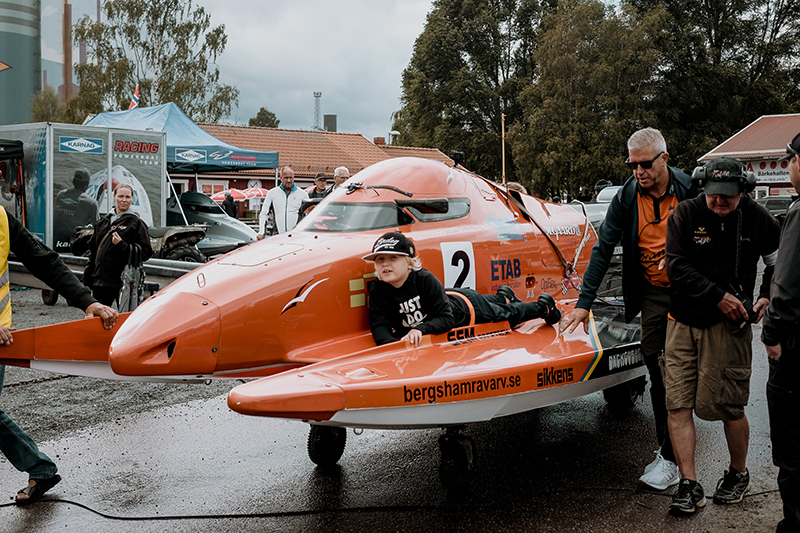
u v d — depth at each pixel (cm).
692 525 313
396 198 416
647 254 366
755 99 3788
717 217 317
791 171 264
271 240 400
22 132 1143
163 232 985
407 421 299
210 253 1297
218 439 449
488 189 491
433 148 4328
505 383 323
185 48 3183
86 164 1127
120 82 3039
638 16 3494
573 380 357
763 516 320
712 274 321
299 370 298
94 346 363
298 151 3375
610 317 471
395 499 350
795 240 256
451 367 317
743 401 323
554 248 512
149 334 311
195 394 565
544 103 3375
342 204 418
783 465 272
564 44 3431
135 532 313
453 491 344
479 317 379
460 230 438
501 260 459
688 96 3588
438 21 4294
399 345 336
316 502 347
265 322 334
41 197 1115
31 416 498
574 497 349
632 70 3309
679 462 330
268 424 483
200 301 326
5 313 340
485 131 4106
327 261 361
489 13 4181
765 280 325
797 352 263
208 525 321
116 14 3105
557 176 3362
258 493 359
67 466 397
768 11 3941
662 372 361
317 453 389
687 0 3759
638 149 348
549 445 432
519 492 357
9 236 338
